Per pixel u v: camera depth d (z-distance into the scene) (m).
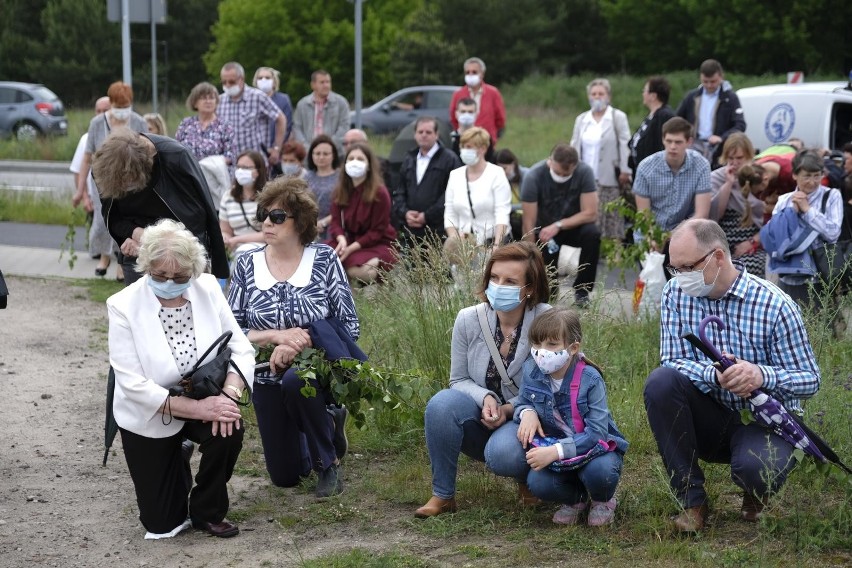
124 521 6.44
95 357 10.21
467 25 57.31
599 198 14.64
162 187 7.18
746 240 10.90
